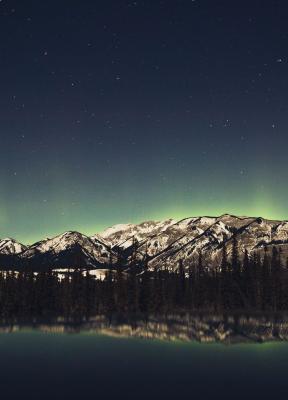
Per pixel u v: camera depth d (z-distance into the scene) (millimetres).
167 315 149750
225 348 65062
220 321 122188
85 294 172375
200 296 189625
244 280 195625
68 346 67125
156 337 80000
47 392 38594
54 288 174250
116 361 53625
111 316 144375
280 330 95875
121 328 98875
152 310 170250
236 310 173875
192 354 59219
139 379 43656
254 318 135500
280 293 175375
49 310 170500
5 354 59156
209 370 48250
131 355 58344
